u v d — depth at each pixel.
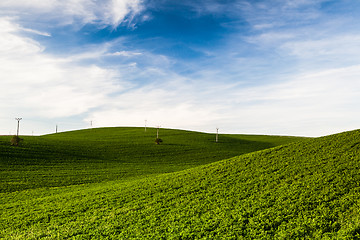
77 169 59.12
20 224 24.19
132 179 48.16
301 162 31.72
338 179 24.64
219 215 21.83
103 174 54.22
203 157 83.75
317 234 17.03
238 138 137.25
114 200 29.56
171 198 28.05
